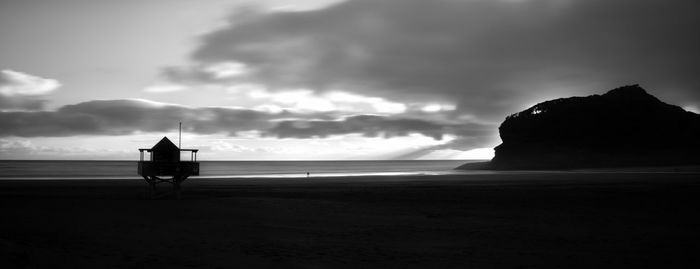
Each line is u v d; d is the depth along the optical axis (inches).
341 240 602.5
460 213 879.1
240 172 4153.5
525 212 898.1
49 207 947.3
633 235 639.1
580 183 1820.9
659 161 4608.8
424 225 732.0
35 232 642.2
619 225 730.2
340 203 1037.8
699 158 4660.4
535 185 1701.5
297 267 457.4
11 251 448.8
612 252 530.9
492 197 1202.6
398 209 939.3
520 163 4758.9
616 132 4877.0
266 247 553.6
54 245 545.6
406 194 1302.9
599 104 5088.6
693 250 541.6
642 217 820.0
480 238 619.5
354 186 1683.1
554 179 2220.7
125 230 665.0
